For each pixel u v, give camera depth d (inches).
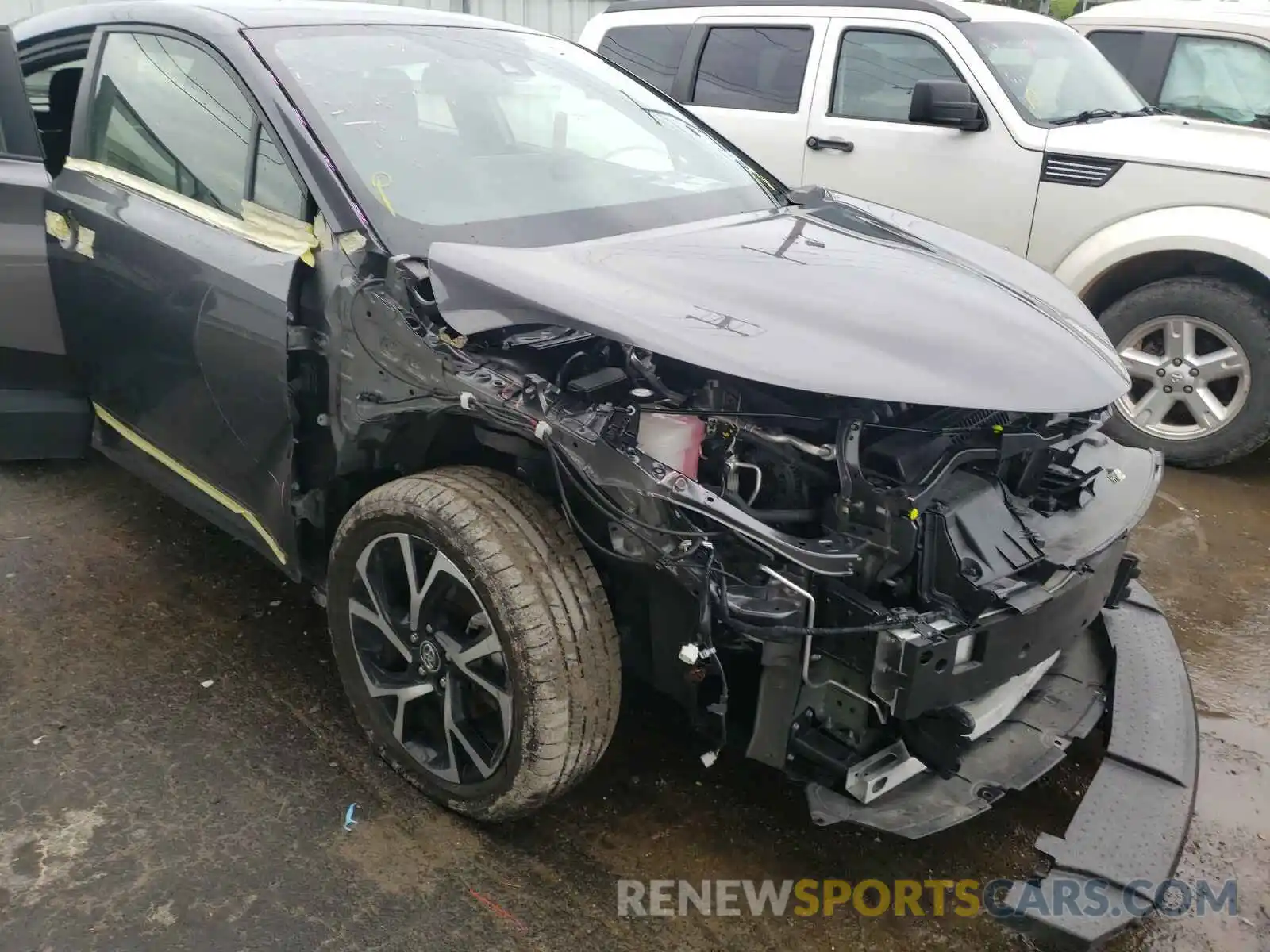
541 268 90.4
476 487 88.4
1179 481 190.1
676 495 76.9
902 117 216.7
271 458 103.3
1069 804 104.7
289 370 96.5
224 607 128.7
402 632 95.0
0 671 114.1
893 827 82.0
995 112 203.3
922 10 213.9
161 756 102.6
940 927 89.1
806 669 79.2
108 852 90.6
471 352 87.4
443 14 135.2
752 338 82.6
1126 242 189.3
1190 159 183.3
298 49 111.2
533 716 83.9
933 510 81.4
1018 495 95.4
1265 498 182.7
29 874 87.9
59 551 139.0
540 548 84.4
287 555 105.9
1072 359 91.6
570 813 99.0
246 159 105.4
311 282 96.7
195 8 116.6
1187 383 189.2
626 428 81.1
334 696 113.4
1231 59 254.4
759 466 86.5
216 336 103.7
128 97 122.3
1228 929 90.6
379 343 91.3
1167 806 88.0
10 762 100.6
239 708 110.5
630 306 84.9
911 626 76.7
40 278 130.3
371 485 104.4
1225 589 150.9
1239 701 124.5
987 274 112.3
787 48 231.1
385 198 99.8
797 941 86.6
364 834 94.3
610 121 131.5
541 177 113.5
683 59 245.6
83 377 133.6
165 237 111.1
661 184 122.6
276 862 90.4
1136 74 266.2
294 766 102.2
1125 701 100.0
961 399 80.1
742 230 110.8
